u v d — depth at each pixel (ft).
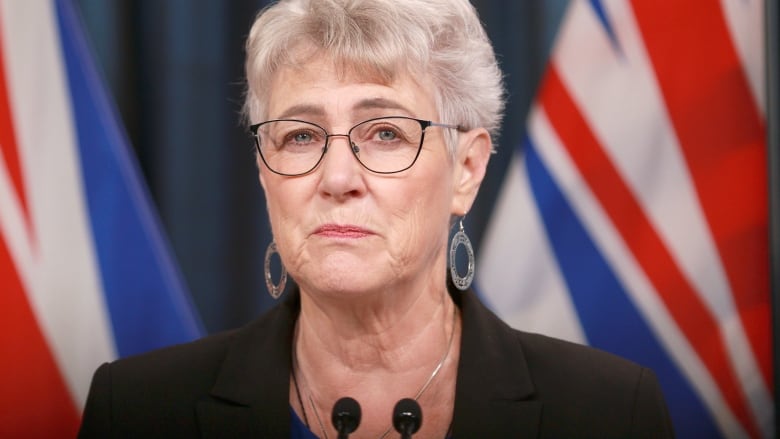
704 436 26.81
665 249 26.61
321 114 16.74
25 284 25.26
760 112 26.55
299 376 18.75
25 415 25.34
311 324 18.25
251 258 28.68
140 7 28.17
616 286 26.68
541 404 18.20
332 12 16.83
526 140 27.09
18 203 25.26
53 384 25.48
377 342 17.81
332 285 16.40
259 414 18.16
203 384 19.25
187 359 19.84
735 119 26.53
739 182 26.50
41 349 25.38
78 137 25.71
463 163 18.51
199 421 18.49
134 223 25.96
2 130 25.23
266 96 17.74
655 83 26.76
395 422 14.79
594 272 26.71
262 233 28.76
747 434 26.78
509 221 26.94
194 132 28.37
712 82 26.63
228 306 28.66
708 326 26.63
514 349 18.92
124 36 27.86
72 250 25.57
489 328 19.03
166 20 28.14
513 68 28.81
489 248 27.04
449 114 17.63
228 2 28.53
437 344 18.34
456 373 18.53
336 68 16.72
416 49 16.79
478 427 17.70
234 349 19.38
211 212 28.53
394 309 17.53
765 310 26.63
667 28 26.78
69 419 25.62
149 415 19.08
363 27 16.67
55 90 25.57
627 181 26.71
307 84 16.87
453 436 17.66
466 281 19.07
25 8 25.57
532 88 28.78
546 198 26.86
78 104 25.75
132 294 25.93
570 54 26.99
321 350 18.17
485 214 28.86
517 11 28.81
